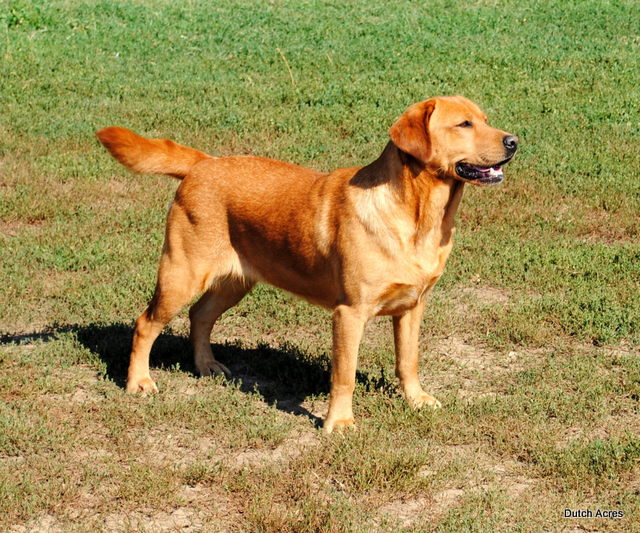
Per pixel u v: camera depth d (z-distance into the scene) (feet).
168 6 92.38
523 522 19.81
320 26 84.17
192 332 28.04
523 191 44.06
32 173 46.11
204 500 20.72
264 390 26.81
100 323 30.68
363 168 23.91
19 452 22.65
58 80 64.03
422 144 21.85
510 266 35.86
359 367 28.14
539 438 23.21
